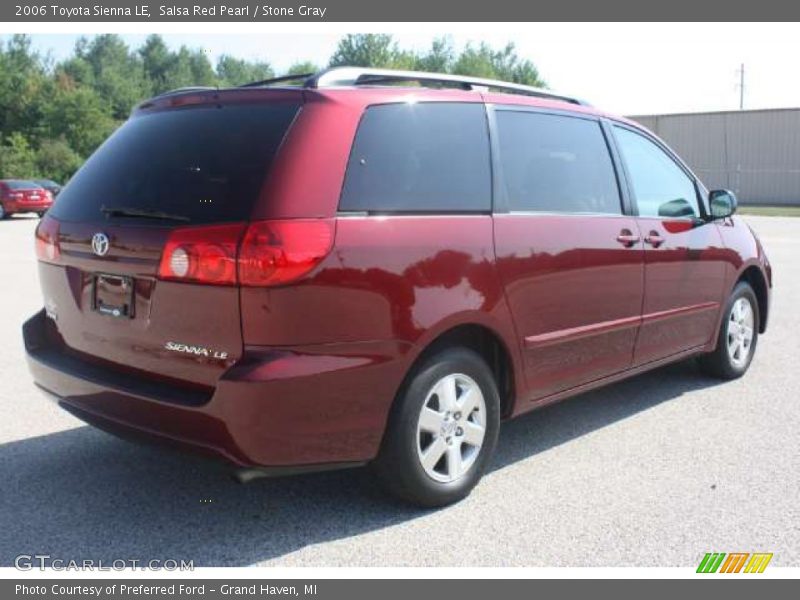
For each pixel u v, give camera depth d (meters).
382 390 3.38
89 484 3.99
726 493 3.93
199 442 3.20
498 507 3.78
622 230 4.65
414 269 3.45
